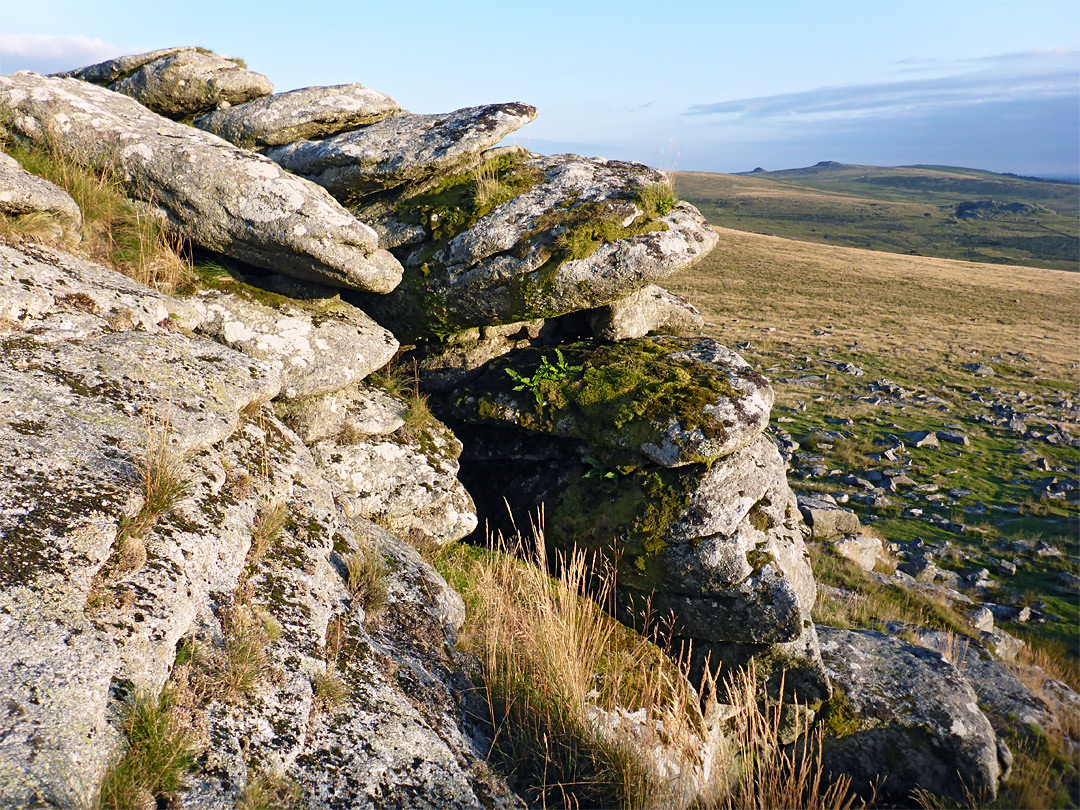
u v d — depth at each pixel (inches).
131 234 243.1
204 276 258.8
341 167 305.4
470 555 273.6
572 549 296.2
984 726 281.6
